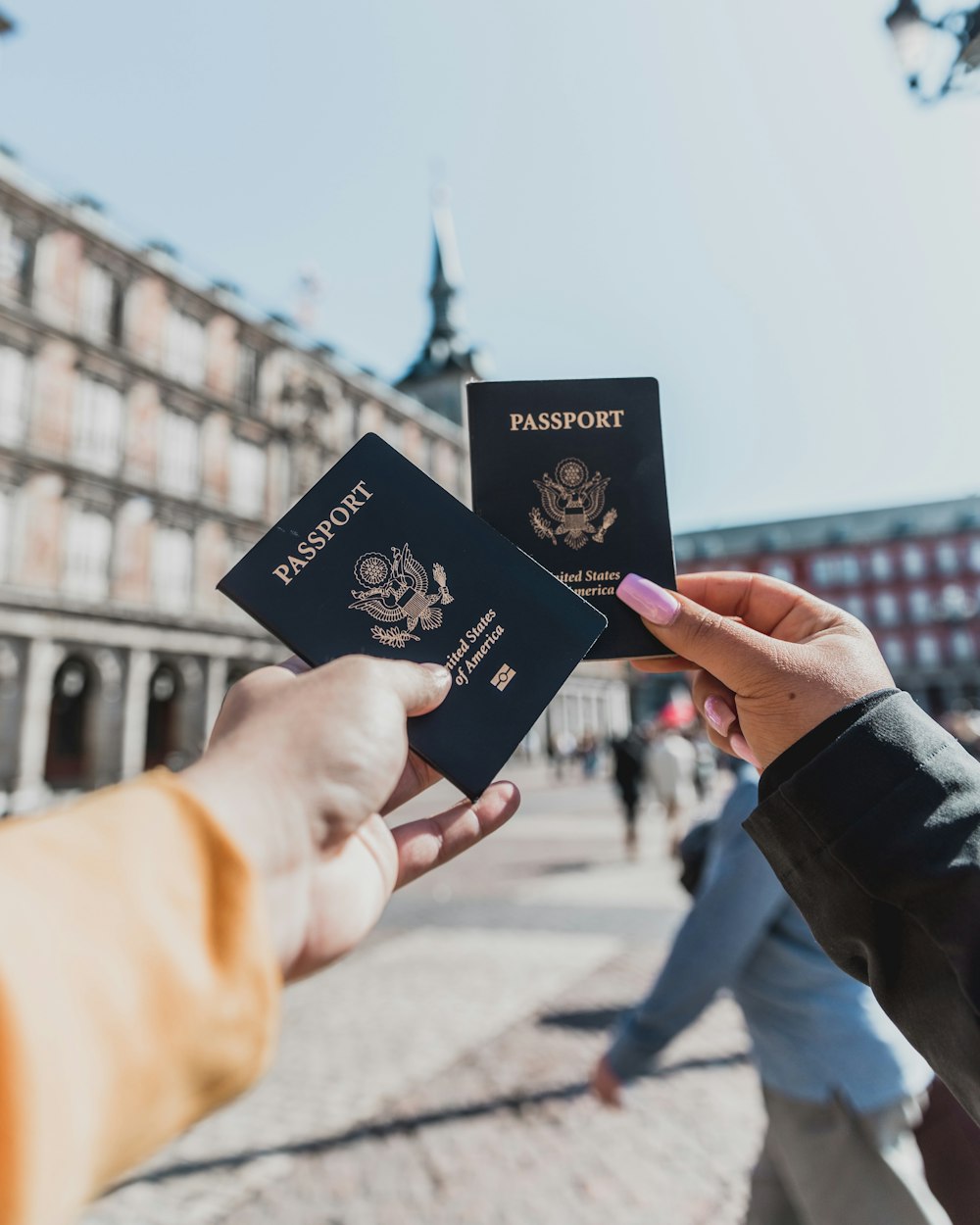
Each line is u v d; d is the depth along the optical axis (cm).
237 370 3061
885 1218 168
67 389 2447
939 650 6219
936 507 6744
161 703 2828
